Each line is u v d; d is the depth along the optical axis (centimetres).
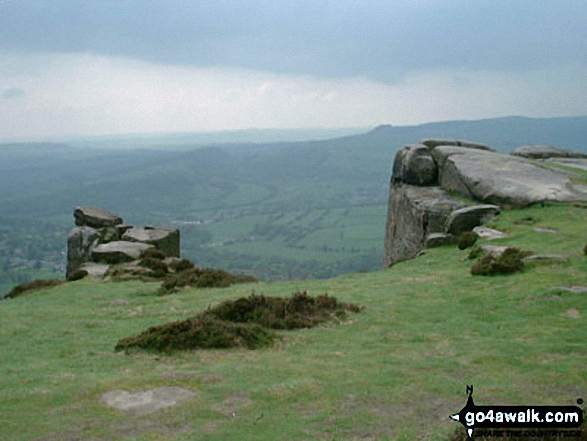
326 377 1440
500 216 4159
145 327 2262
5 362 1777
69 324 2445
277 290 3000
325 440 1071
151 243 4928
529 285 2542
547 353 1661
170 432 1094
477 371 1507
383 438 1084
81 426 1122
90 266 4359
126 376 1456
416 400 1284
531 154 6500
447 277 2972
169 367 1566
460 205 4691
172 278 3600
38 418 1164
